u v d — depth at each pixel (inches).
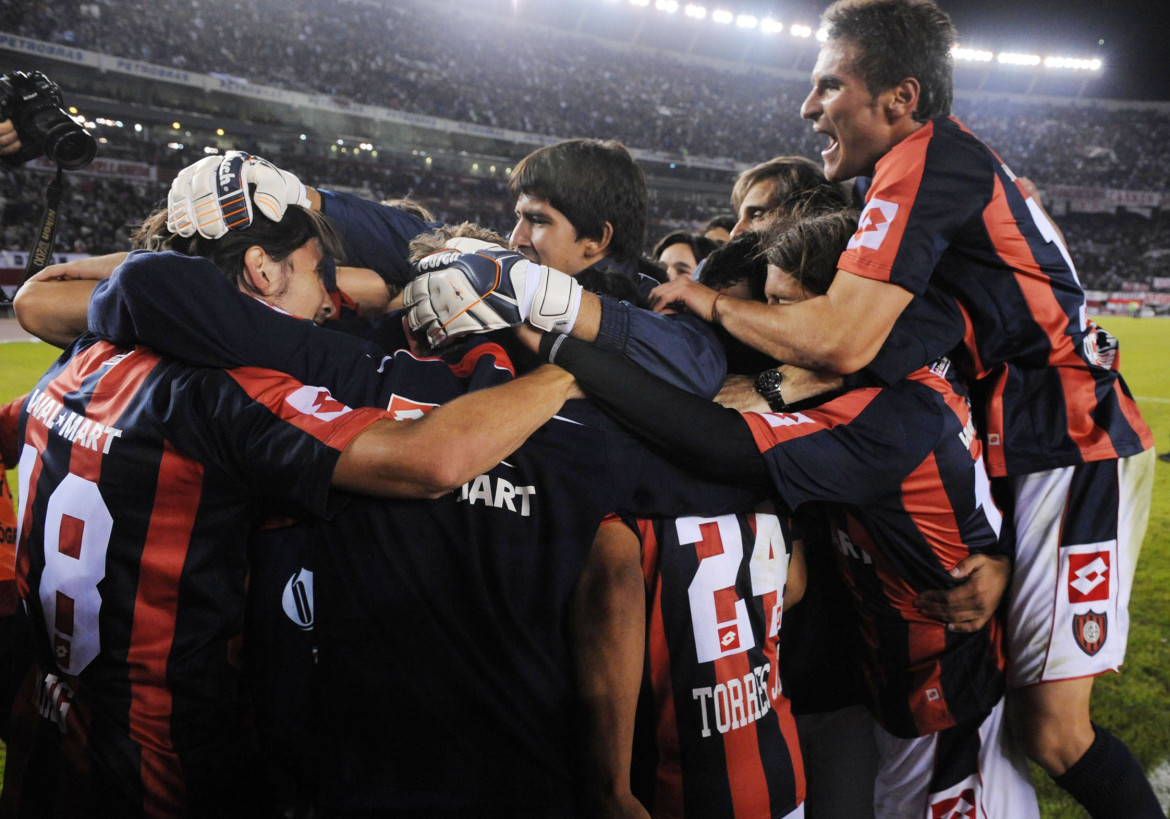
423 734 43.1
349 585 43.0
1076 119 1322.6
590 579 45.9
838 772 70.0
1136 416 66.6
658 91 1169.4
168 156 792.3
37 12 729.0
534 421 43.7
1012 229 58.9
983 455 64.0
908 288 54.8
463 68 1021.8
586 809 43.6
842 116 64.7
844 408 53.2
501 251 49.2
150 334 43.1
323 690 43.5
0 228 646.5
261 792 48.8
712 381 53.6
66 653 45.6
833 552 64.9
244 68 837.2
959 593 59.7
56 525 45.3
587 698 44.3
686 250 118.9
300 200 51.3
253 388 43.0
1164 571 146.0
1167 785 84.1
